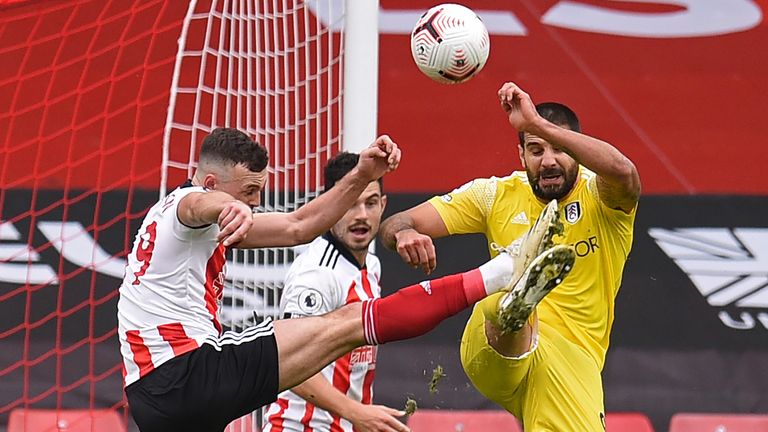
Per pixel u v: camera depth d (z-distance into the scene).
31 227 28.83
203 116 29.83
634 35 32.03
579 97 31.83
